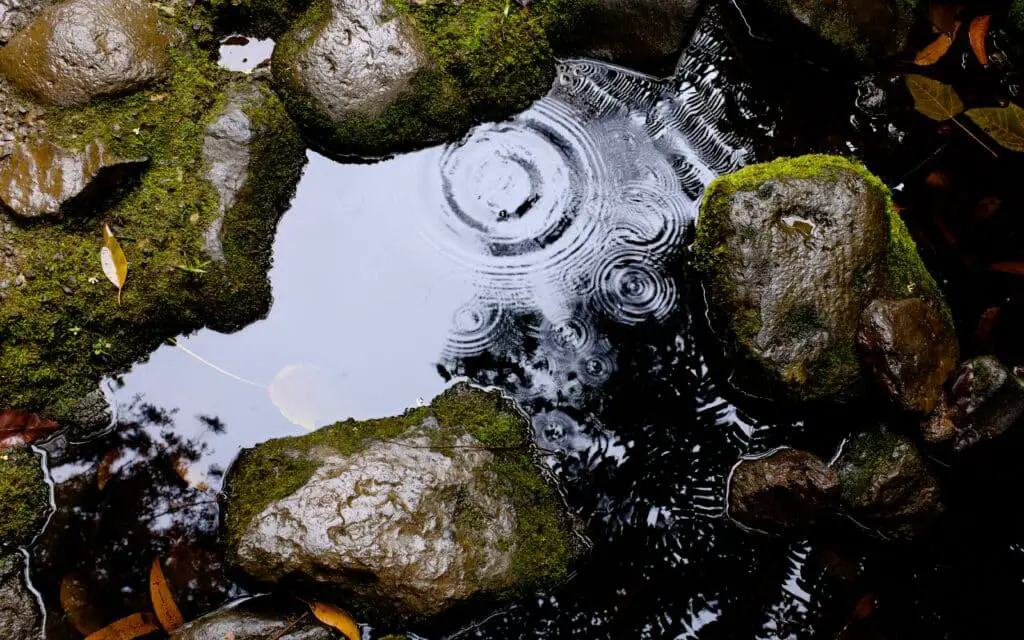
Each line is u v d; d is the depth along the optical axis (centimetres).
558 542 124
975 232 134
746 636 125
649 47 136
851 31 135
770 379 126
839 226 126
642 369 131
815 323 125
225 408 128
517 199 135
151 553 124
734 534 128
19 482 123
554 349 131
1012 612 125
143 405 128
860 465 126
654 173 136
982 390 124
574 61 138
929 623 125
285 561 118
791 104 138
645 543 127
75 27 126
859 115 138
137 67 127
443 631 122
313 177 133
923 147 137
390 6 131
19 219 124
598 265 133
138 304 126
